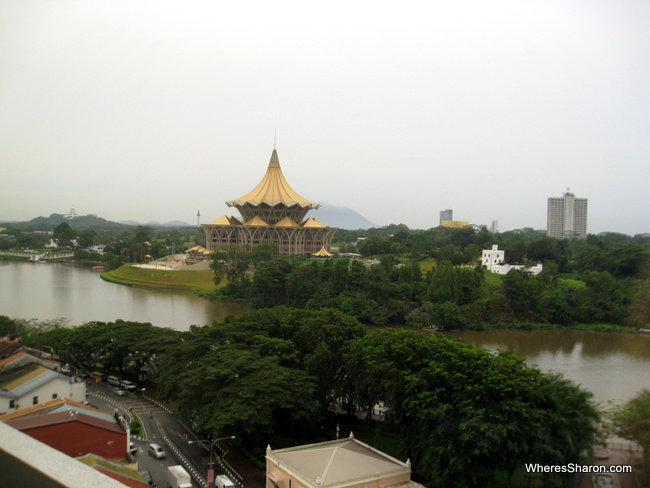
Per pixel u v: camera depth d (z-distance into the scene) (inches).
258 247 7007.9
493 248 6899.6
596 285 4333.2
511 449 1539.1
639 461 1375.5
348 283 5059.1
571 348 3663.9
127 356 2829.7
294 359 2401.6
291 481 1530.5
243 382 2037.4
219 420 1836.9
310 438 2165.4
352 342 2314.2
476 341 4042.8
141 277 7017.7
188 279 6815.9
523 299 4685.0
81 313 4763.8
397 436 2137.1
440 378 1779.0
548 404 1635.1
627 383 2427.4
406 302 4845.0
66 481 269.4
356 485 1456.7
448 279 4790.8
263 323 2748.5
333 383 2395.4
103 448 1651.1
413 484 1521.9
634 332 3538.4
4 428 335.3
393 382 1891.0
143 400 2583.7
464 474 1571.1
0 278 7278.5
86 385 2800.2
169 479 1662.2
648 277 3400.6
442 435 1651.1
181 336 2876.5
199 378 2078.0
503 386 1620.3
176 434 2155.5
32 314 4638.3
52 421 1605.6
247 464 1902.1
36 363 2628.0
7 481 304.8
